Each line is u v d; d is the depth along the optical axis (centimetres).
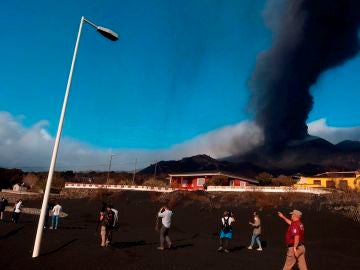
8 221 2762
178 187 5800
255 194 4241
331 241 2242
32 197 5928
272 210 3434
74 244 1584
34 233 1948
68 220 3606
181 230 2956
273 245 2173
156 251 1556
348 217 2886
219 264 1310
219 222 3216
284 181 6419
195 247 1831
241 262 1390
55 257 1228
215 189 4828
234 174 6225
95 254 1344
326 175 6400
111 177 9888
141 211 4100
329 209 3222
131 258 1317
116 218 1608
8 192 6181
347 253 1930
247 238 2502
